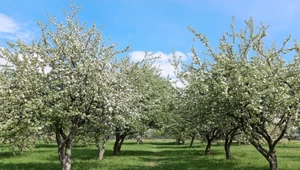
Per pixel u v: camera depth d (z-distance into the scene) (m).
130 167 23.11
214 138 35.31
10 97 15.02
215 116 18.86
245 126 17.30
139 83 29.17
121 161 27.27
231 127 23.83
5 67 16.92
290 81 16.22
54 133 19.89
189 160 28.19
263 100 16.05
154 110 31.25
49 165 23.94
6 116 15.54
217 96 16.97
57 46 17.72
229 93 15.87
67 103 16.19
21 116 15.65
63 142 17.80
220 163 24.67
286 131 17.81
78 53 16.94
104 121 18.19
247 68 16.28
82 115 16.08
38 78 16.27
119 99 18.02
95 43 18.17
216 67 17.02
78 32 18.00
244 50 17.70
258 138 18.53
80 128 19.14
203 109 18.70
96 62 17.20
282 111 16.34
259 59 17.48
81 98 16.66
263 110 16.28
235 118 17.83
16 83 16.27
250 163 24.22
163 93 32.56
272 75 16.27
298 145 57.38
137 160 28.64
